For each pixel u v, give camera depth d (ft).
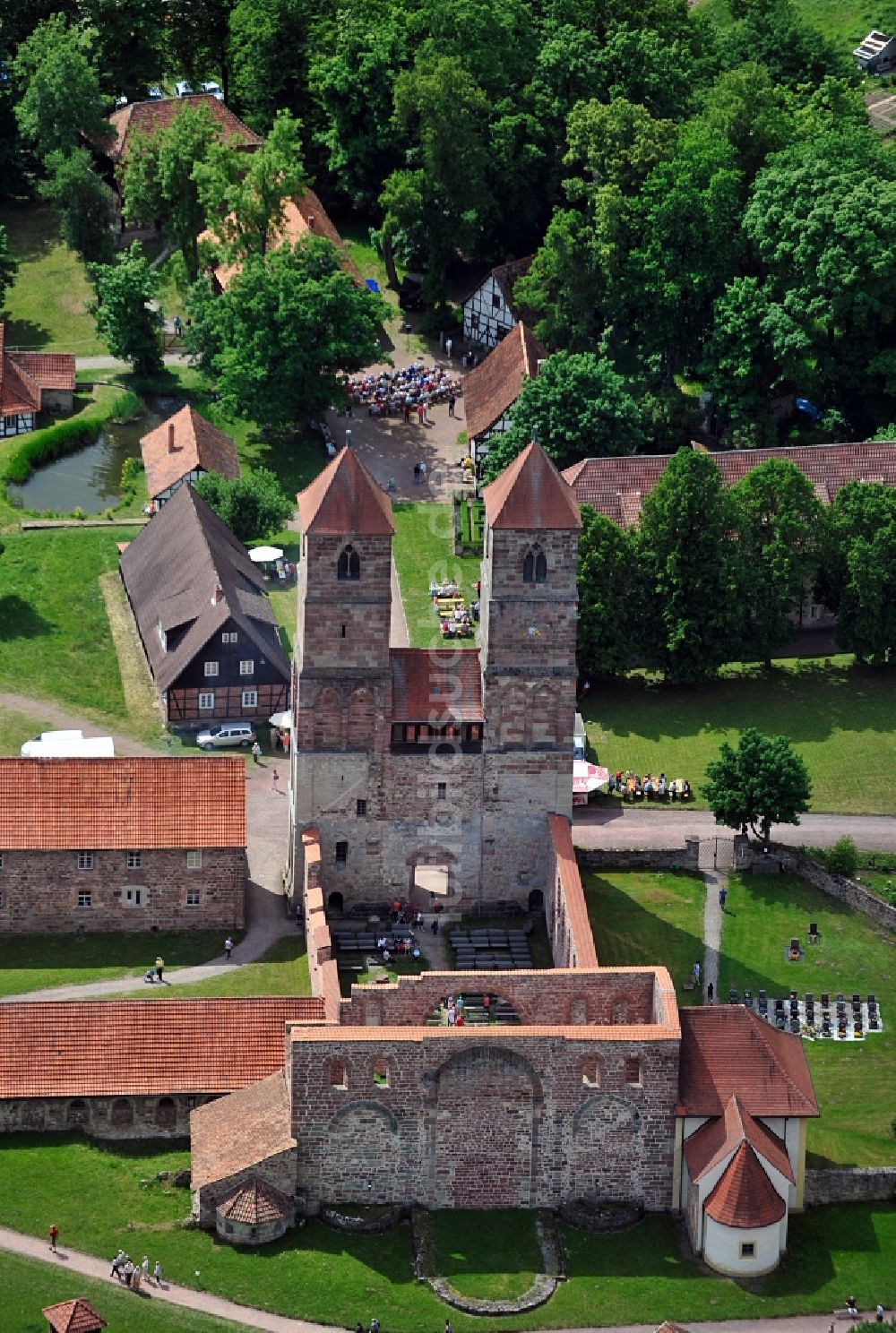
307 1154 552.41
